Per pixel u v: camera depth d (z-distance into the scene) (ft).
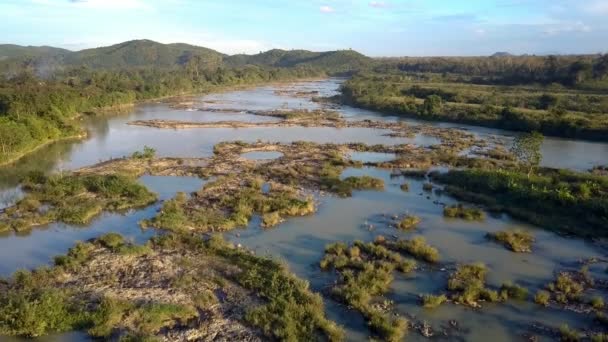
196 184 198.90
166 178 207.21
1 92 361.71
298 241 141.90
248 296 108.58
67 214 156.25
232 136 315.37
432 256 128.67
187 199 175.73
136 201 171.42
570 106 393.09
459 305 106.63
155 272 118.83
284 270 119.44
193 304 104.17
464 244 141.69
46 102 347.36
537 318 101.76
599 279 119.44
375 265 123.95
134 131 334.65
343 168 231.71
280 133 330.75
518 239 142.61
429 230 152.46
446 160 245.04
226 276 118.01
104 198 176.14
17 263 126.00
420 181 210.79
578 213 159.63
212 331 94.84
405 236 146.82
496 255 134.00
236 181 199.21
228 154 252.62
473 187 194.18
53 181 188.14
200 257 128.47
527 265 127.75
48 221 154.71
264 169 218.18
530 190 176.35
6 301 99.60
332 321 97.45
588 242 143.02
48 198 175.73
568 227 151.64
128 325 94.79
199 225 150.20
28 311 93.66
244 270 120.57
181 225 149.18
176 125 354.95
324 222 157.99
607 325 98.53
